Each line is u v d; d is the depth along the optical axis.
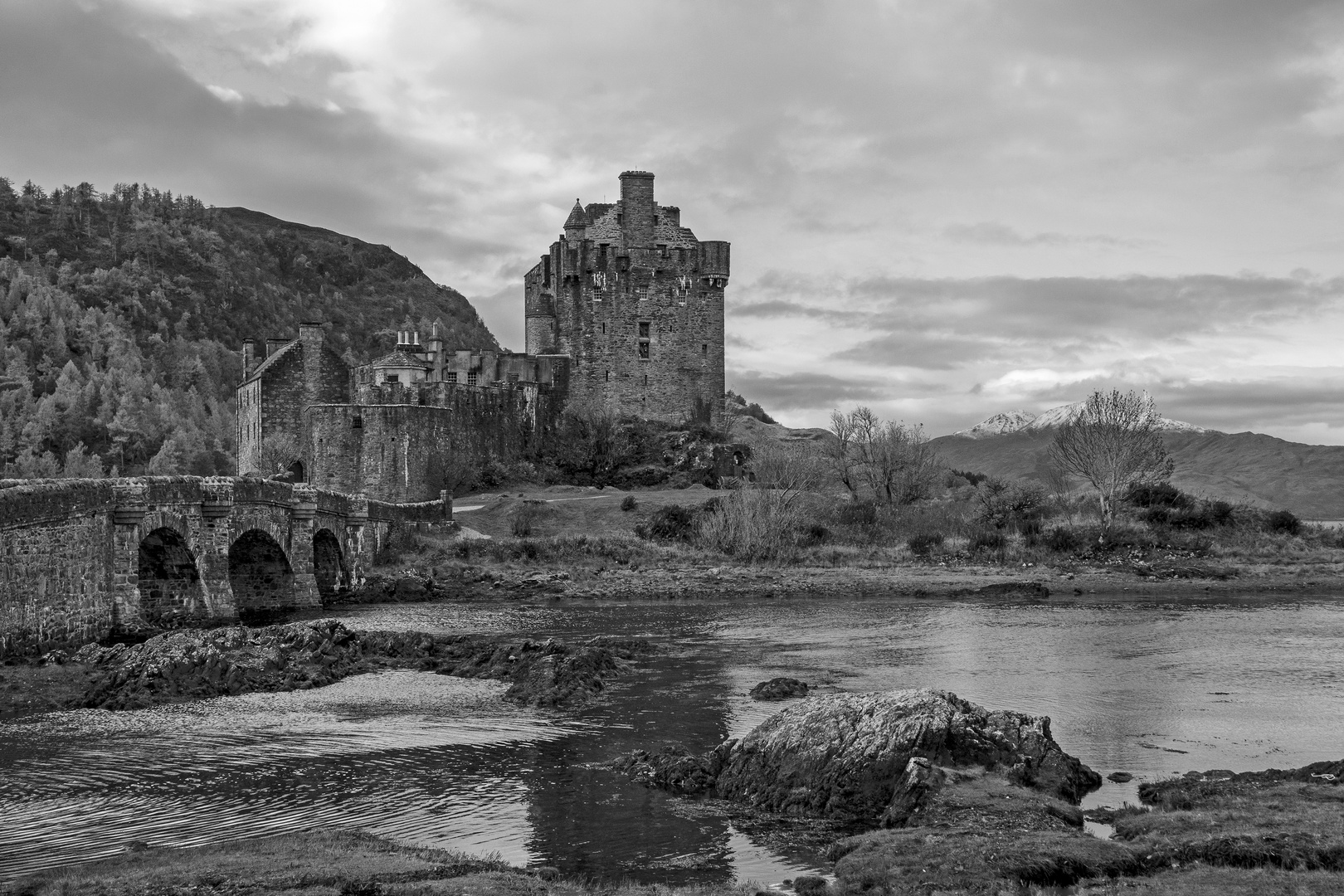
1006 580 97.12
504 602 88.50
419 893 23.83
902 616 77.06
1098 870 25.34
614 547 109.56
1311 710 44.38
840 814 30.77
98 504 57.84
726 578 98.38
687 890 25.12
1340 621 72.56
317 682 50.66
